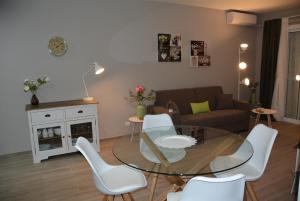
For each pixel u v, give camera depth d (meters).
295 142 3.96
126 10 4.13
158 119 2.89
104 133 4.24
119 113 4.32
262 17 5.63
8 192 2.56
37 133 3.25
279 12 5.27
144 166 1.82
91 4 3.85
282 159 3.29
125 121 4.40
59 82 3.79
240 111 4.47
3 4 3.32
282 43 5.12
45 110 3.23
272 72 5.32
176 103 4.39
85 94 4.00
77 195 2.49
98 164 2.09
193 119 3.94
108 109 4.22
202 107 4.44
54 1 3.60
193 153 2.05
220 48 5.29
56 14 3.63
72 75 3.87
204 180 1.27
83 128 3.59
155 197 2.41
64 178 2.86
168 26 4.55
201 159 1.94
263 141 2.15
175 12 4.58
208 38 5.07
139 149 2.14
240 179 1.32
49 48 3.64
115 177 1.99
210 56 5.16
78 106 3.44
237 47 5.55
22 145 3.68
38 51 3.60
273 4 4.62
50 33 3.63
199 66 5.04
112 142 4.11
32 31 3.53
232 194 1.34
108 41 4.06
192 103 4.46
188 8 4.71
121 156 2.00
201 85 5.15
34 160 3.27
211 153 2.05
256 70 5.95
